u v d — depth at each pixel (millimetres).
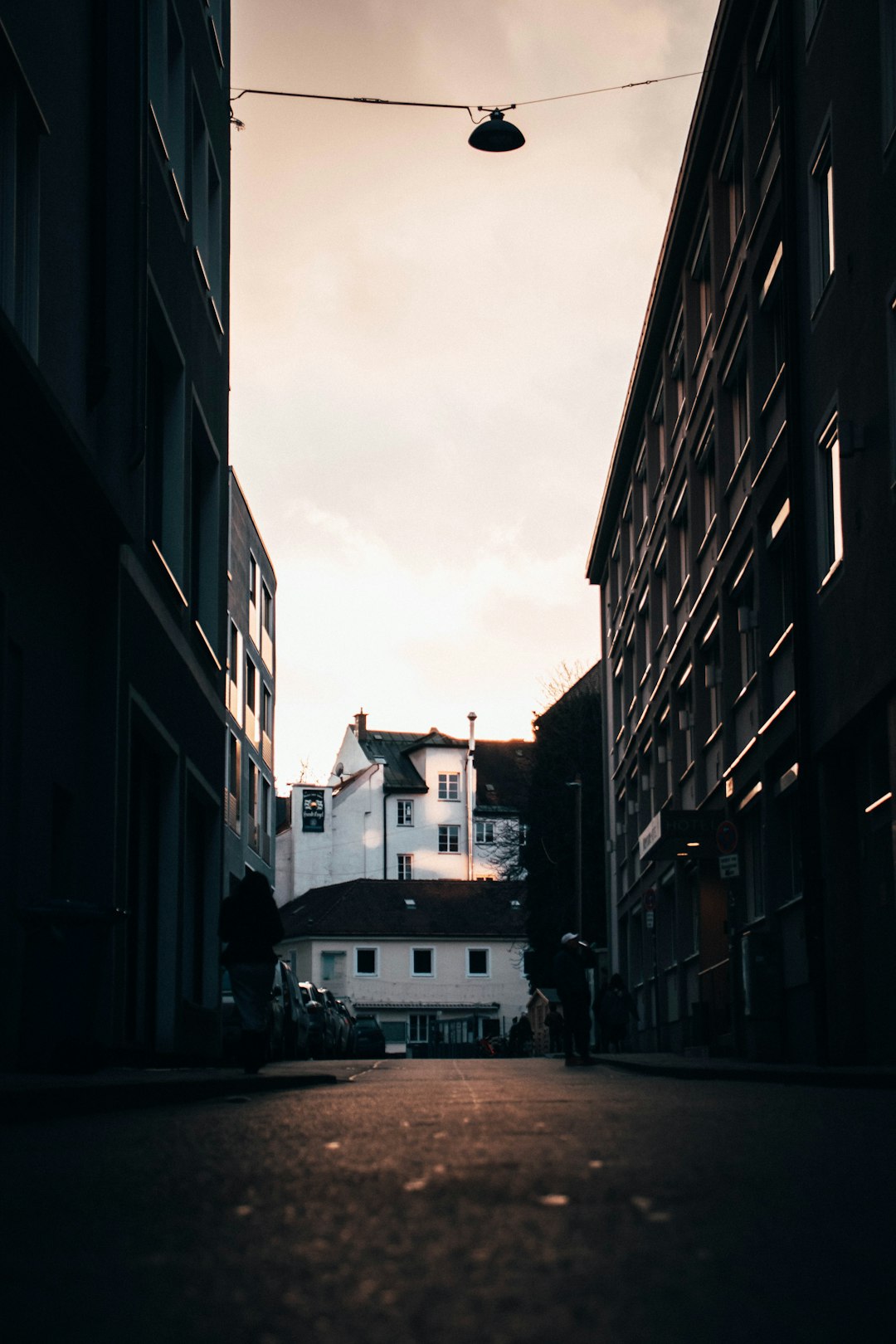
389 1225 3658
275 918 14000
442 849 90188
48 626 13508
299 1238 3514
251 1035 13688
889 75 15133
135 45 16172
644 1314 2660
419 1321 2609
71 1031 11258
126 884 15586
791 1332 2561
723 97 26109
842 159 17016
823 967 17828
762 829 22031
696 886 29438
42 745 13250
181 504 19859
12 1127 7242
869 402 15859
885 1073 12781
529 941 63062
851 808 17875
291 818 89438
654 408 36938
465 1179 4547
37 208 12875
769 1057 20516
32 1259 3324
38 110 12773
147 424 18984
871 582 15742
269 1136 6418
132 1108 9273
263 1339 2506
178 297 19594
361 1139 6105
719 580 26422
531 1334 2504
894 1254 3309
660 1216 3766
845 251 16875
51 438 12383
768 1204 4039
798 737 18719
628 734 43219
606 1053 32656
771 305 22812
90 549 14695
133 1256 3334
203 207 22656
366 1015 64062
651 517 36938
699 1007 27938
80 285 14391
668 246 31469
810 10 18844
